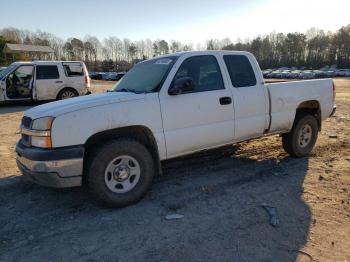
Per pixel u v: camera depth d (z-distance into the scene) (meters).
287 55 104.75
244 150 6.79
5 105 15.41
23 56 60.28
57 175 3.88
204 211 4.18
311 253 3.27
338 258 3.19
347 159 6.21
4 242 3.57
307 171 5.57
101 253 3.33
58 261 3.21
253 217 4.00
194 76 4.85
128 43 99.06
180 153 4.75
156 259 3.21
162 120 4.47
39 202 4.55
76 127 3.93
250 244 3.43
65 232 3.74
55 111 3.95
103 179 4.11
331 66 97.31
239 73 5.34
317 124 6.46
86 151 4.18
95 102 4.12
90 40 97.19
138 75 5.17
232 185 5.01
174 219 3.98
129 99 4.27
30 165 3.97
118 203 4.24
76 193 4.81
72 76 15.52
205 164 5.95
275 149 6.86
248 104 5.29
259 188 4.88
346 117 11.09
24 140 4.31
